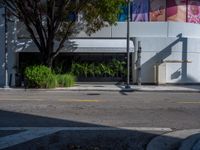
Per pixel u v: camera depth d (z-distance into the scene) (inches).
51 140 405.7
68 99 791.7
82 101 745.6
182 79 1353.3
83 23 1263.5
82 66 1358.3
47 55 1214.9
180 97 895.7
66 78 1200.2
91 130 456.1
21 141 398.9
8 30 1264.8
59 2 1163.9
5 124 486.0
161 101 770.8
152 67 1344.7
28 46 1301.7
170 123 510.3
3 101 740.0
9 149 367.6
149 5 1381.6
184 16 1398.9
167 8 1390.3
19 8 1151.6
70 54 1355.8
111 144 393.7
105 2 1160.2
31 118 531.8
